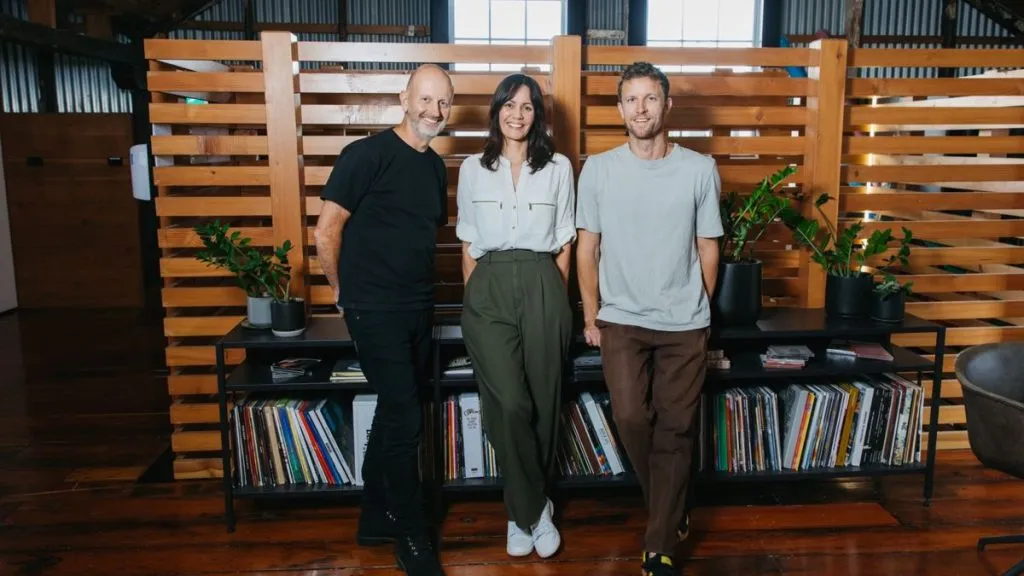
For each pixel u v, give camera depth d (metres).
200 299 3.05
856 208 3.22
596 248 2.51
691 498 2.71
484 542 2.64
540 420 2.49
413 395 2.35
